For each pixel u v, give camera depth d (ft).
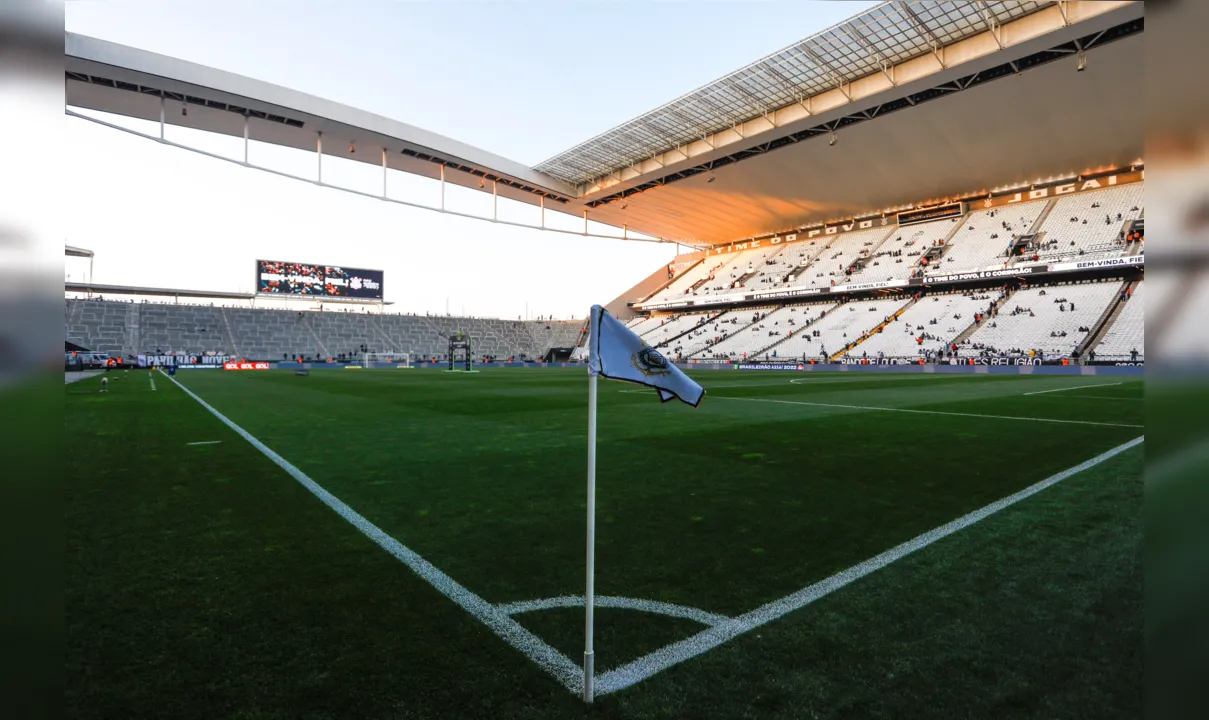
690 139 126.00
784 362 135.33
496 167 139.64
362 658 7.70
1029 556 11.66
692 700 6.75
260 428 31.22
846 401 47.44
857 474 19.57
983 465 21.04
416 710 6.55
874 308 146.61
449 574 10.73
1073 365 97.04
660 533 13.25
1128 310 107.45
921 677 7.25
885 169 131.23
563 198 159.74
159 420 34.37
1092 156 120.47
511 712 6.52
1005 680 7.18
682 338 177.78
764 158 127.95
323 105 112.68
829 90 103.81
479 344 206.18
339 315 186.19
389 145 125.70
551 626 8.68
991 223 141.90
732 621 8.84
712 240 208.74
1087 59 86.58
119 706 6.57
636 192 153.28
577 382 79.87
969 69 89.66
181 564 11.14
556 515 14.70
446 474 19.63
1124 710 6.52
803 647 8.02
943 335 124.16
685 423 33.30
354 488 17.58
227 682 7.10
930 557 11.64
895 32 85.97
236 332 165.89
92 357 124.98
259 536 12.92
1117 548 12.11
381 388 65.10
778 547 12.28
